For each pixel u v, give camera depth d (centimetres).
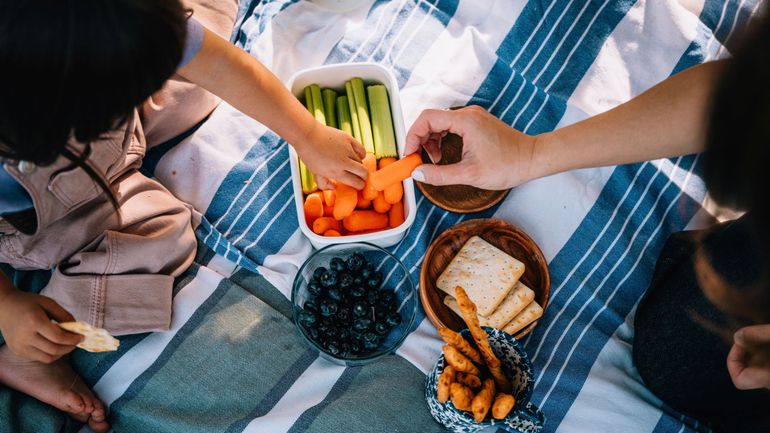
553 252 130
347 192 117
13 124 70
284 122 108
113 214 115
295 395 118
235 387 117
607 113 99
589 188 132
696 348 104
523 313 117
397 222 122
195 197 131
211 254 129
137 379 117
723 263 91
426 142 122
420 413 116
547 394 118
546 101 137
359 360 113
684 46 137
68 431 115
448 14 144
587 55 138
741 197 45
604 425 116
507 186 110
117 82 67
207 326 121
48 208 102
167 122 129
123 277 115
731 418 115
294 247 129
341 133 116
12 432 110
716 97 44
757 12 44
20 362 110
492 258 119
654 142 96
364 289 116
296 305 116
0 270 104
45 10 61
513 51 140
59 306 104
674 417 118
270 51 139
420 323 123
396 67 140
